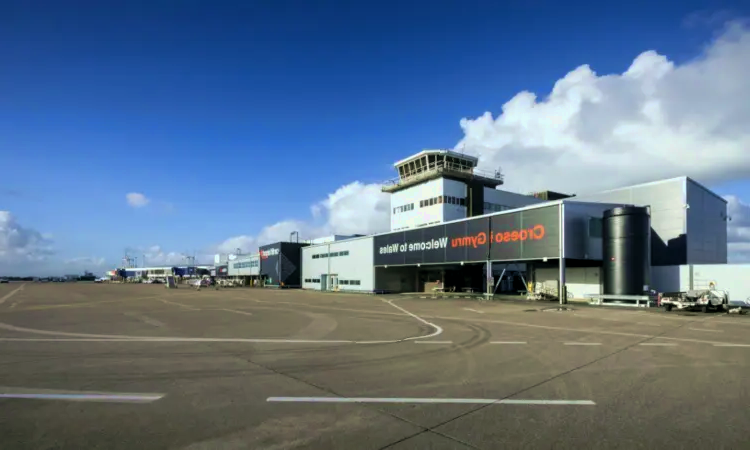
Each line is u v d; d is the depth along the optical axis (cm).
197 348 1085
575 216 3006
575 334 1337
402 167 6494
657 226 3566
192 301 3347
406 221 6425
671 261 3447
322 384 717
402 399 627
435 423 525
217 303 3091
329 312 2250
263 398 636
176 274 13250
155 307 2659
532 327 1533
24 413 570
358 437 480
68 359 945
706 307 2220
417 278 5478
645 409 574
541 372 802
